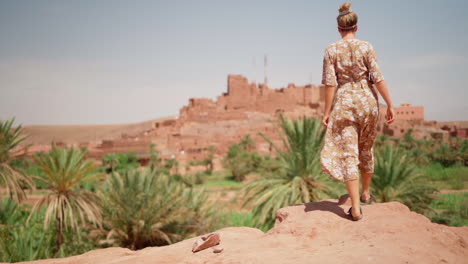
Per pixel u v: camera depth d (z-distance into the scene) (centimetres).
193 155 12050
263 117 18425
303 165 1600
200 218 2319
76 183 2061
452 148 5819
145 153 11044
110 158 8731
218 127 16412
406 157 2033
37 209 2052
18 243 1803
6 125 1973
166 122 17688
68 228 2198
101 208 2064
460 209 2503
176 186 2209
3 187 2161
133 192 1962
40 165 2039
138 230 1967
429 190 2045
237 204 4072
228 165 9344
